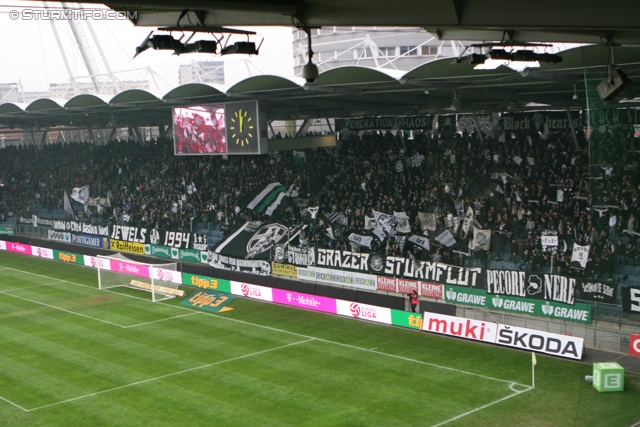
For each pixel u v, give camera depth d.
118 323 34.66
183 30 17.31
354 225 43.38
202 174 56.72
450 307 32.81
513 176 40.84
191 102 48.06
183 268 46.38
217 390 24.84
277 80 37.56
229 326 33.72
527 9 14.64
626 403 22.33
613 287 28.55
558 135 41.09
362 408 22.78
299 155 53.78
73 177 67.25
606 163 23.25
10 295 41.78
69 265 51.88
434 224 40.56
